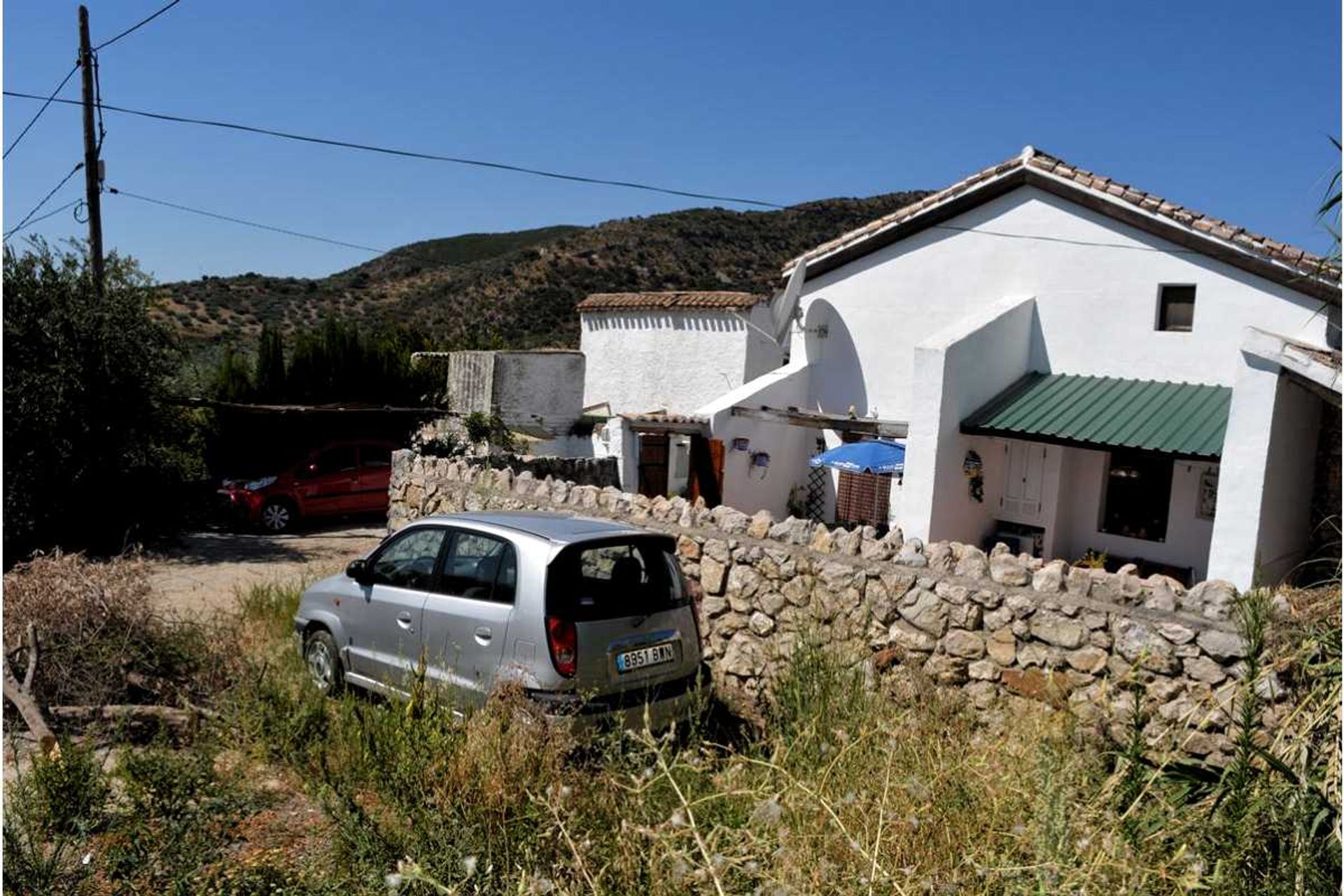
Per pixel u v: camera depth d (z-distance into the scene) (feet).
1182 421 34.53
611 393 75.25
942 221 45.16
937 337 39.14
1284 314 35.22
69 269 46.91
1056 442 36.27
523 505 33.32
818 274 50.37
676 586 21.06
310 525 57.88
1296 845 10.27
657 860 10.47
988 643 20.44
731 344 68.80
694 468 49.42
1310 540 33.50
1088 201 39.96
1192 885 9.25
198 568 42.06
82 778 13.28
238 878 11.47
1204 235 36.65
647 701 19.27
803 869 10.06
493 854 11.99
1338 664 13.35
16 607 20.43
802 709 18.48
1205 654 17.30
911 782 11.15
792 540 24.49
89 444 45.14
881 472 43.21
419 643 20.67
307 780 15.84
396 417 66.54
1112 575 19.13
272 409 54.34
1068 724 15.74
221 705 19.01
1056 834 10.00
